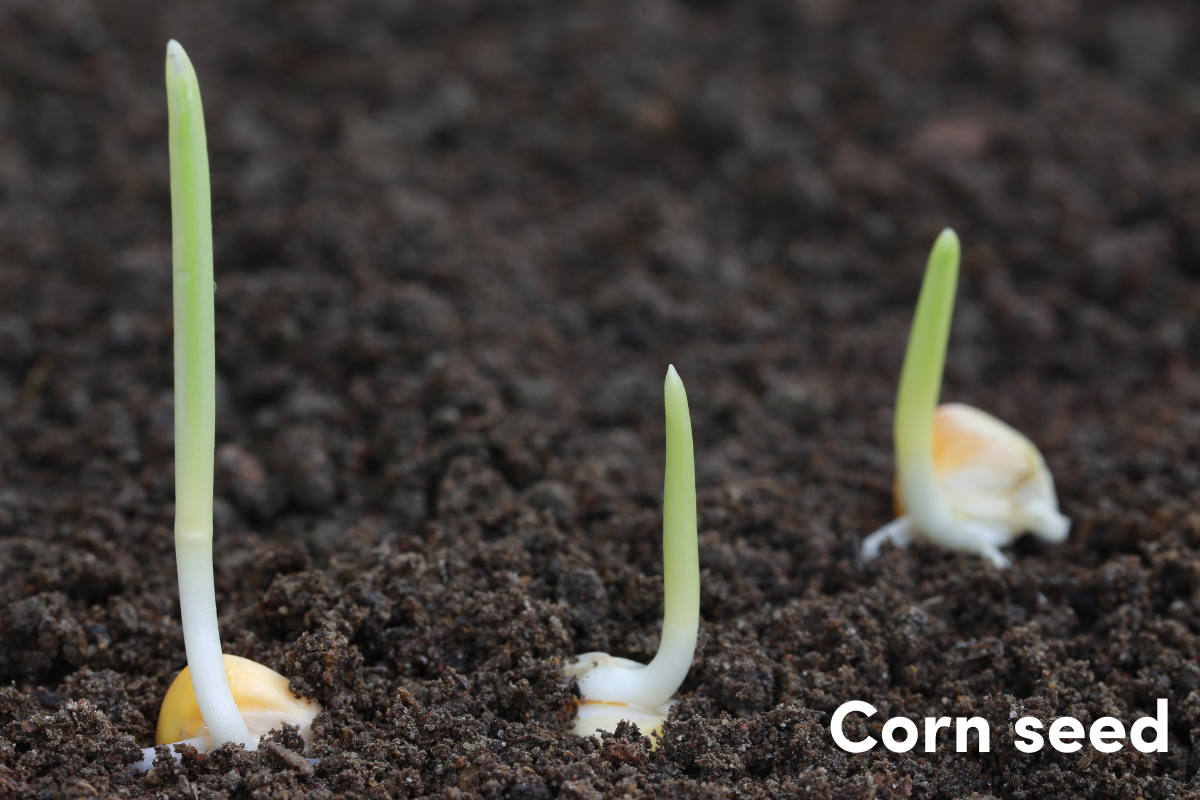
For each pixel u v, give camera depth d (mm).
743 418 299
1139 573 266
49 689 256
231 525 279
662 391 304
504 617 256
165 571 271
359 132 358
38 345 308
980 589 266
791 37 412
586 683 251
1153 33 408
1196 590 266
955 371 312
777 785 245
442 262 319
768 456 294
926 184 345
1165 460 287
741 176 352
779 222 339
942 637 262
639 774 245
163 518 280
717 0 431
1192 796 245
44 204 335
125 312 312
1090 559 275
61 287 318
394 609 258
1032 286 325
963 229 333
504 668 253
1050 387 312
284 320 303
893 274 327
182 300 235
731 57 405
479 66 398
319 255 318
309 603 257
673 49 408
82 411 296
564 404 300
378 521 281
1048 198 338
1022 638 259
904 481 270
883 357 313
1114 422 300
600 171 360
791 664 258
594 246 329
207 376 237
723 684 253
